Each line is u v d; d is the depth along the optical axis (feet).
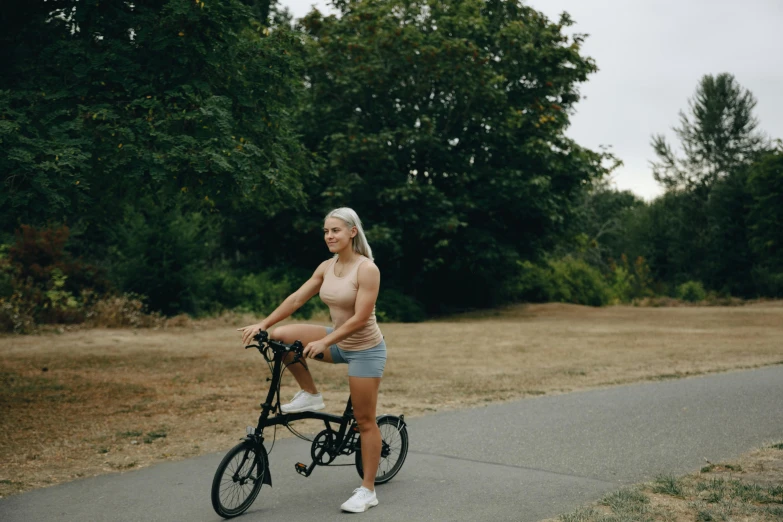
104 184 32.73
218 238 92.22
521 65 87.20
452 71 82.33
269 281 82.58
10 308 57.21
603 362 41.83
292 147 37.14
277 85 34.73
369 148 79.56
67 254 69.62
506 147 85.30
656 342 53.78
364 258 14.99
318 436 15.90
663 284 146.51
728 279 162.20
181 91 29.84
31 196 24.04
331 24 86.48
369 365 15.14
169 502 15.64
